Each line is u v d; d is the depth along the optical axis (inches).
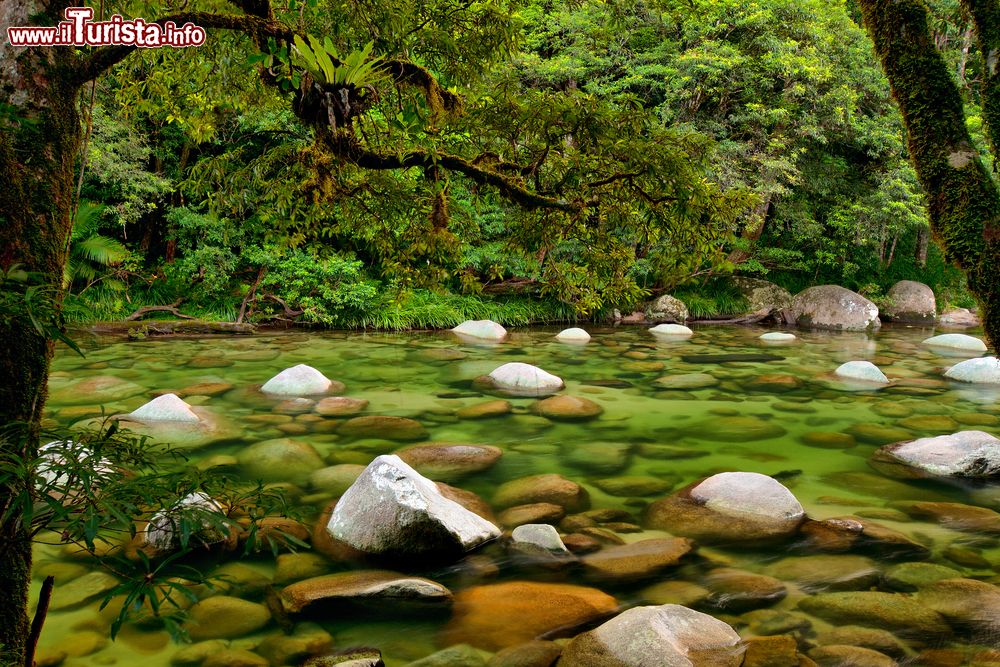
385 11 93.0
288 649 90.6
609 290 109.4
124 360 341.4
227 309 508.1
